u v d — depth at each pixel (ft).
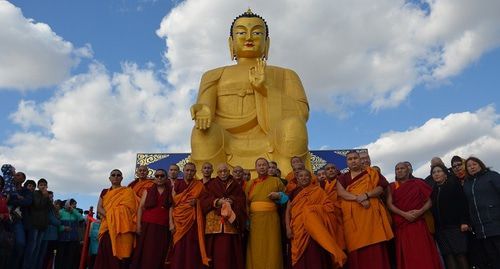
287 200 25.31
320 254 23.54
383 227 23.52
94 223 39.09
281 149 38.58
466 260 24.44
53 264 36.76
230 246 24.41
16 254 29.73
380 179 24.31
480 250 24.72
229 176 25.59
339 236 24.22
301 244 23.65
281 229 26.22
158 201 26.96
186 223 25.29
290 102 43.27
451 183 25.12
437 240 25.36
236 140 42.24
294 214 24.21
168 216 27.07
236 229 24.57
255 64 49.08
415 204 23.99
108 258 27.37
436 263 23.52
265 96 43.86
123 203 27.50
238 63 50.47
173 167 28.43
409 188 24.44
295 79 47.39
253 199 25.50
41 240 32.04
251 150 40.93
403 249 23.89
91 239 38.70
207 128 38.99
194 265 24.70
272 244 24.63
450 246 24.43
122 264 27.43
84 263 32.91
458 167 27.48
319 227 23.17
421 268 23.26
